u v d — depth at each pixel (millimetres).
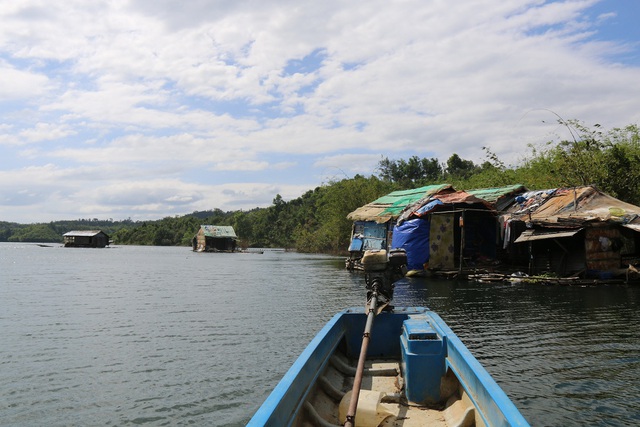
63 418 6586
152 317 13562
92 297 18156
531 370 7980
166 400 7145
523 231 21469
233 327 12047
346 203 51094
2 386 7793
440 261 23562
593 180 25438
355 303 16109
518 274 21016
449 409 4816
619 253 19422
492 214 24406
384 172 74062
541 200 22656
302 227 82125
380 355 6656
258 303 16188
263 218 109000
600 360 8516
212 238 77625
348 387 5539
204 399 7148
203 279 25953
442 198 24250
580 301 15078
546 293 17031
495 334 10570
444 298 15992
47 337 11117
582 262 19828
